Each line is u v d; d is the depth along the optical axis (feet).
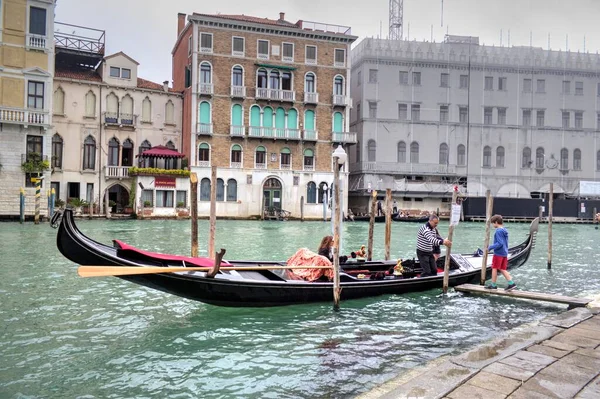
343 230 99.09
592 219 148.66
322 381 18.39
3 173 99.30
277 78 131.23
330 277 30.58
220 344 22.71
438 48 151.12
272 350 21.93
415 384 14.35
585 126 156.76
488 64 152.25
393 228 106.73
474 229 112.47
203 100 123.75
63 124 114.11
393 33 177.88
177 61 141.90
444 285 32.96
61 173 114.01
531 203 147.33
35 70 101.35
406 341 23.27
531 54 156.15
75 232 24.34
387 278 33.58
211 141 124.67
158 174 117.29
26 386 17.93
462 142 151.33
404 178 147.74
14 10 99.76
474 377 14.87
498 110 153.17
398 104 148.46
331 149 135.03
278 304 28.76
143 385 18.15
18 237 66.69
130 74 121.60
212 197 37.11
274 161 130.31
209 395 17.30
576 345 18.20
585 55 158.10
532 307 30.01
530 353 17.21
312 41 132.98
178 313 27.89
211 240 37.14
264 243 67.72
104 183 118.11
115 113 119.44
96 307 29.01
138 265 25.57
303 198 128.47
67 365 20.02
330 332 24.62
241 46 127.13
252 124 128.57
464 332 24.80
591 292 35.83
